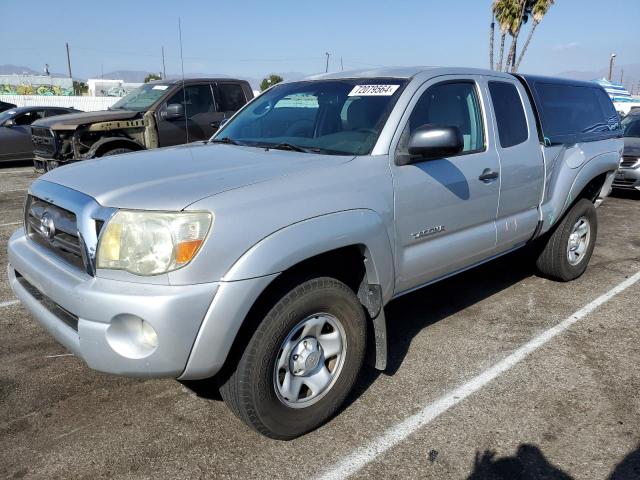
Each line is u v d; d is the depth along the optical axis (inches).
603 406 124.2
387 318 173.0
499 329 164.7
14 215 319.6
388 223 119.5
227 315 93.7
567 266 199.2
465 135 146.7
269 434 107.7
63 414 120.3
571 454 108.1
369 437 113.2
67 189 108.6
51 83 1708.9
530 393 129.5
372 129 126.9
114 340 93.2
